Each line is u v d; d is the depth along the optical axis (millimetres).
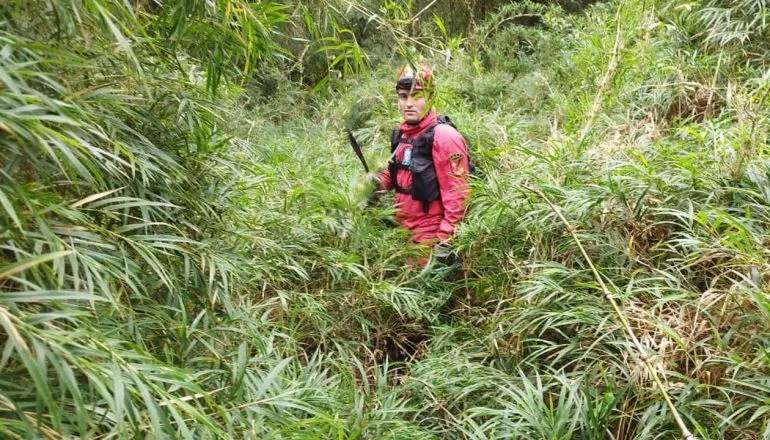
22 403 938
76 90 1327
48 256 895
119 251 1340
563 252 2350
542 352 1973
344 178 3279
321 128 5102
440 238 2896
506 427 1729
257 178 2609
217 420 1307
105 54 1413
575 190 2383
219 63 1740
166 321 1491
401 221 3092
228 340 1783
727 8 3863
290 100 5496
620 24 3789
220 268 1628
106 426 1063
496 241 2578
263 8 1745
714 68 3549
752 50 3654
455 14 6148
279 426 1401
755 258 1804
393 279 2801
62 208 1088
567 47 5184
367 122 4707
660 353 1755
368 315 2682
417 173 2922
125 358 1079
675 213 2033
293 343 2135
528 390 1743
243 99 5512
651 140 3174
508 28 5941
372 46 5457
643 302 2062
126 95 1467
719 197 2242
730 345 1776
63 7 1145
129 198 1312
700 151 2537
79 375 1034
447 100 4051
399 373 2586
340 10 1813
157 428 930
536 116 4379
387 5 1763
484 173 3221
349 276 2643
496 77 4965
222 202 1900
